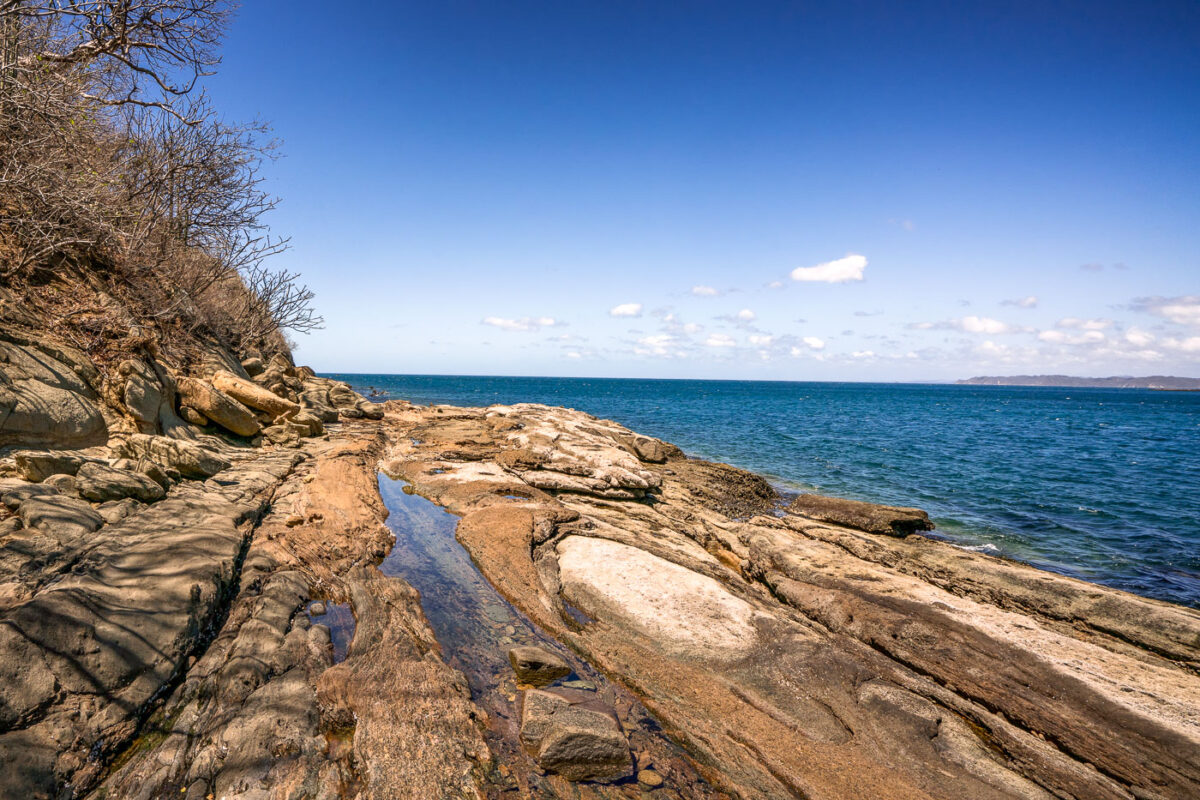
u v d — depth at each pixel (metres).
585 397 87.56
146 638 4.74
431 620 6.80
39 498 5.62
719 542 11.53
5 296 8.07
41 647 4.05
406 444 17.30
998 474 23.70
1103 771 5.47
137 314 11.36
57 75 8.13
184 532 6.39
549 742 4.68
